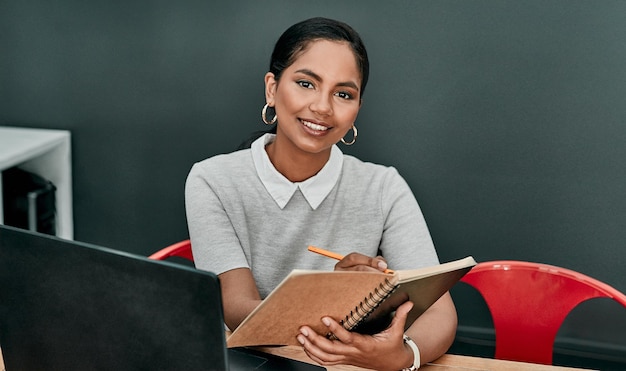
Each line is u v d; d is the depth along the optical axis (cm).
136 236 296
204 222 155
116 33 279
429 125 268
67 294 94
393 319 114
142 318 90
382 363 115
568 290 169
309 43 141
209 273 83
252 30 270
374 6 261
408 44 262
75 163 292
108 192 293
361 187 162
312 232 159
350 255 131
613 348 270
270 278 160
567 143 260
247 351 123
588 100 256
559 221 267
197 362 89
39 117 291
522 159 264
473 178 269
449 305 147
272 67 149
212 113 280
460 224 274
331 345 110
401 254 159
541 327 172
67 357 98
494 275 173
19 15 283
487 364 135
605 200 262
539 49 255
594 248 266
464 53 260
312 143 144
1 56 288
